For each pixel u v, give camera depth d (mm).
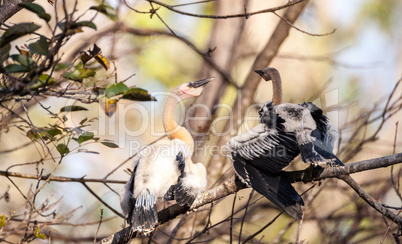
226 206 13414
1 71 5832
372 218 12562
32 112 15344
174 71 19484
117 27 13602
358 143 12188
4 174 8391
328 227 13125
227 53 17938
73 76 6316
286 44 22078
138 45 16281
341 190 12727
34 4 5973
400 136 19906
